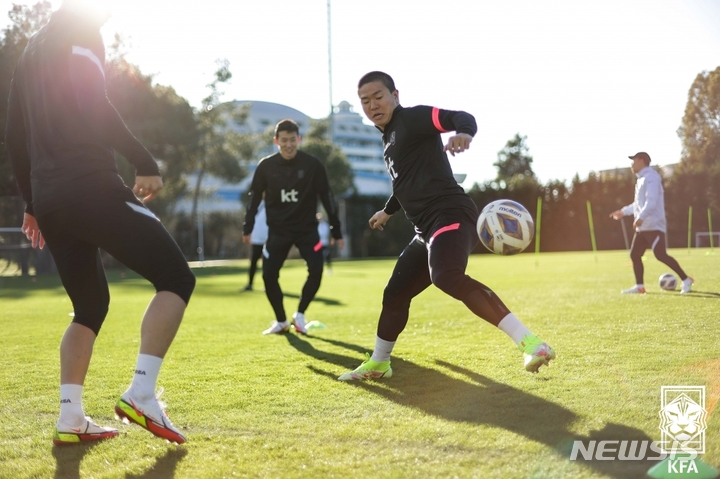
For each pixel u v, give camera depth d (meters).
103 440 2.41
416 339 4.56
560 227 28.25
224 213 29.50
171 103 25.03
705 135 10.98
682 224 20.30
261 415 2.64
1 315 6.84
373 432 2.33
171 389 3.15
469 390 2.90
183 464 2.10
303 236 5.38
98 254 2.55
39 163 2.30
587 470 1.88
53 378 3.54
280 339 4.93
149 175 2.31
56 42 2.25
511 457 2.01
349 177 38.28
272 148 39.69
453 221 2.99
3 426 2.62
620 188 27.16
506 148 63.19
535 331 4.52
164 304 2.29
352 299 8.46
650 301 6.15
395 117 3.16
